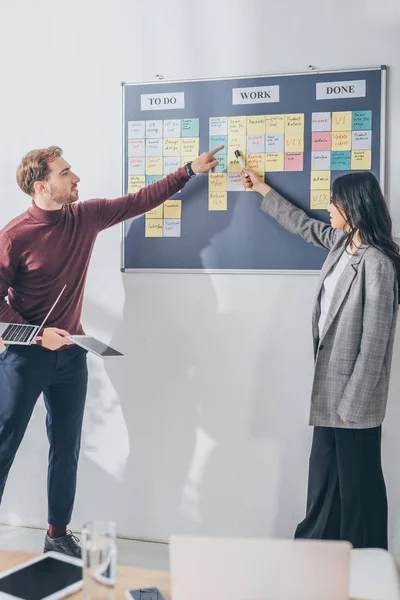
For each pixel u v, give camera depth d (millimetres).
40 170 2629
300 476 2713
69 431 2719
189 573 1139
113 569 1128
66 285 2697
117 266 2867
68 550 2713
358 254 2266
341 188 2303
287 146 2658
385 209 2283
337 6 2586
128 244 2844
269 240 2693
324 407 2320
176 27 2758
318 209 2639
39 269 2646
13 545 2840
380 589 1509
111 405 2912
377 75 2553
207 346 2789
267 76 2658
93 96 2857
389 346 2285
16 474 3027
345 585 1100
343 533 2330
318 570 1107
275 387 2725
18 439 2598
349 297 2254
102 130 2855
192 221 2771
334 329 2299
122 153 2830
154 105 2789
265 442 2746
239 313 2748
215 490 2811
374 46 2561
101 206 2721
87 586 1122
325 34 2604
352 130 2590
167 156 2791
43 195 2641
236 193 2717
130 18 2803
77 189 2730
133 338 2869
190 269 2783
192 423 2824
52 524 2740
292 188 2662
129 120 2820
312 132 2629
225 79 2703
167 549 2805
